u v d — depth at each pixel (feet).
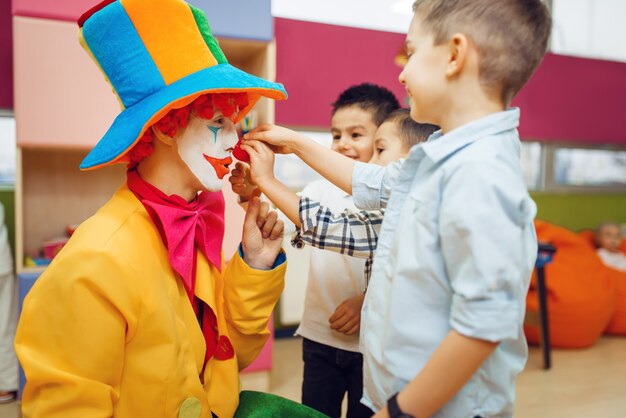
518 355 2.65
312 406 4.28
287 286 9.71
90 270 2.51
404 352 2.48
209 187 2.84
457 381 2.26
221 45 7.22
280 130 3.32
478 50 2.41
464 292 2.21
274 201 3.24
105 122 6.58
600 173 13.06
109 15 2.61
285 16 10.16
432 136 2.83
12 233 8.20
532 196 12.07
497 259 2.18
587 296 9.32
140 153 2.80
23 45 6.20
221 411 3.06
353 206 4.28
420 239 2.44
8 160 8.30
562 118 12.15
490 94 2.49
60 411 2.49
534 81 11.82
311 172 10.18
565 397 7.35
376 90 4.67
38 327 2.54
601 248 11.60
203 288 3.04
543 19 2.51
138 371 2.65
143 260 2.66
